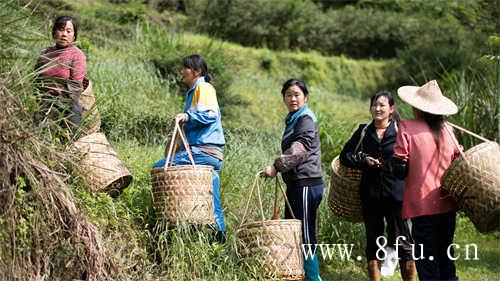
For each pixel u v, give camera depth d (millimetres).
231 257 6641
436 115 6648
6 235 5406
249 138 10859
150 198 7328
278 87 21109
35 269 5633
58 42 7141
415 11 31984
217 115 7094
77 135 6652
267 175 6832
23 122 5812
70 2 19578
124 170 6898
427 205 6445
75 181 6242
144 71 13156
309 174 6941
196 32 24234
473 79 12609
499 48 12422
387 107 7227
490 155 6316
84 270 5848
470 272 8641
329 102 21719
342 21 30000
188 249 6480
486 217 6359
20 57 6000
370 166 7098
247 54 23719
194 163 6789
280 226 6629
